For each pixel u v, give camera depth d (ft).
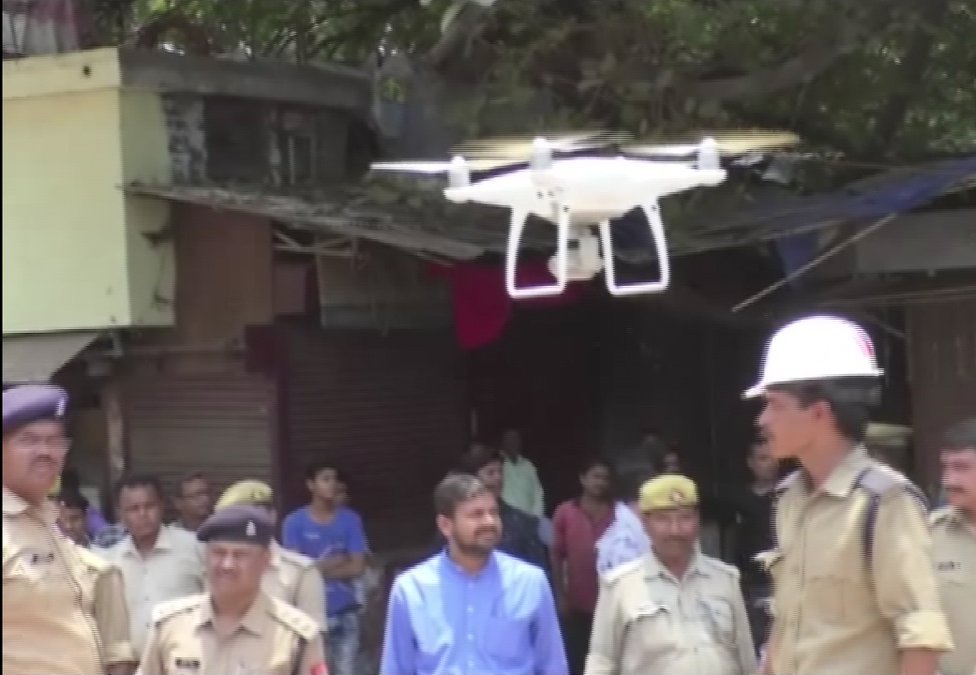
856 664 10.28
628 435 35.60
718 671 14.49
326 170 32.71
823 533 10.52
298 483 27.81
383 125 33.37
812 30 29.25
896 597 10.11
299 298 27.78
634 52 30.50
